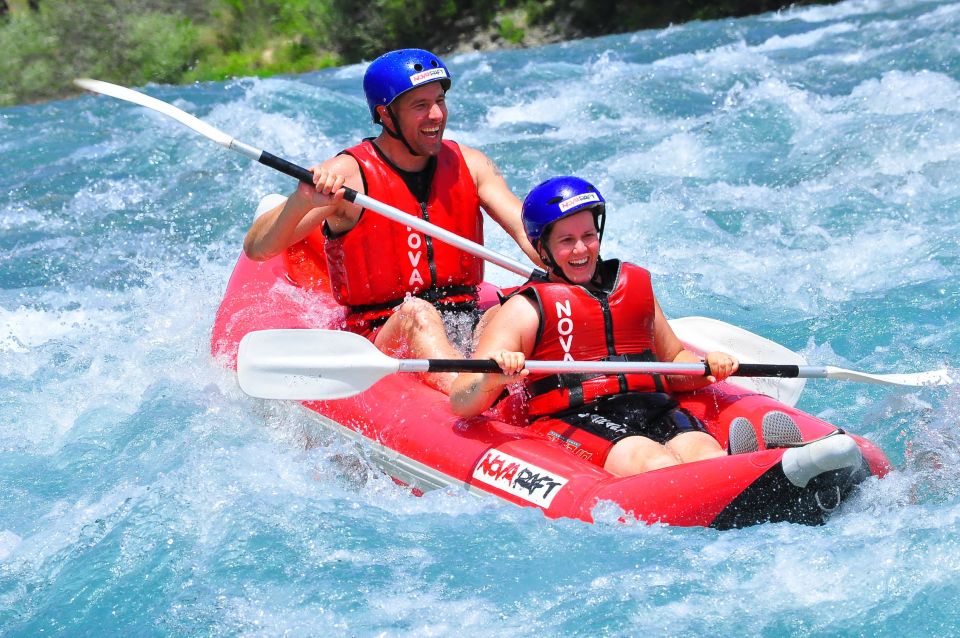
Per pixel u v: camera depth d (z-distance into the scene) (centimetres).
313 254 2272
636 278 1627
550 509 1450
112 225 3384
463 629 1266
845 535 1348
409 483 1642
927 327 2203
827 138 3444
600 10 8819
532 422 1655
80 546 1559
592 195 1587
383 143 1912
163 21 9000
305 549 1466
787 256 2691
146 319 2580
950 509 1375
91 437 1967
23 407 2130
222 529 1537
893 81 3894
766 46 5494
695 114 4100
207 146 4100
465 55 7206
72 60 8725
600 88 4656
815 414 1908
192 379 2147
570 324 1591
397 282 1911
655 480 1412
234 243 3128
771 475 1348
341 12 9431
